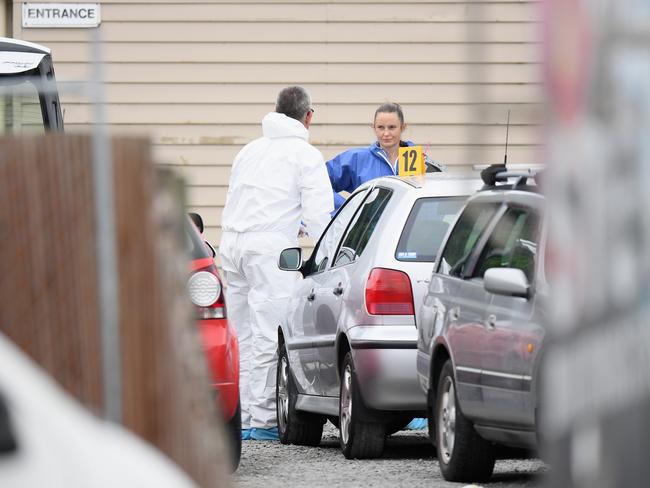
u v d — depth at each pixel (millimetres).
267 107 60344
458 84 60219
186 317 14461
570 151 7797
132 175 13867
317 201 38406
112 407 13055
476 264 24469
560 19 7809
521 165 24953
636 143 7789
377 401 28688
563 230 7801
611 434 7746
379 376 28562
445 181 30344
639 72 7797
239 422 27656
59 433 9430
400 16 60281
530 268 21969
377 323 28812
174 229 14664
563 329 7797
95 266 14023
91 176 14023
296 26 60344
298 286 35812
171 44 60125
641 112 7789
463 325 24047
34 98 38562
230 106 60219
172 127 60219
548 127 7832
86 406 13844
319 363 32562
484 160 8727
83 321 13969
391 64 60406
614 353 7773
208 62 60219
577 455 7762
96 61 12695
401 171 38406
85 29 59438
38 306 14039
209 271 27375
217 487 14148
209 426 14492
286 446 35375
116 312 13258
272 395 37969
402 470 27531
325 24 60344
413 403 28625
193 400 14289
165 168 14719
